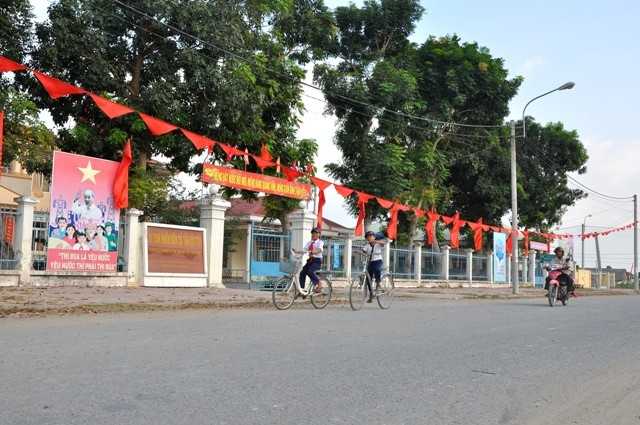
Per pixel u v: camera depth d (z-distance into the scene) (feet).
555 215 127.34
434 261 95.61
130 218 55.21
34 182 89.92
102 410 13.78
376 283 42.96
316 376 18.12
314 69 84.58
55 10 55.83
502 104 96.37
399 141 88.17
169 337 24.71
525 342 27.04
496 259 111.14
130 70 61.67
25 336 24.16
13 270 46.85
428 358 21.85
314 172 76.89
